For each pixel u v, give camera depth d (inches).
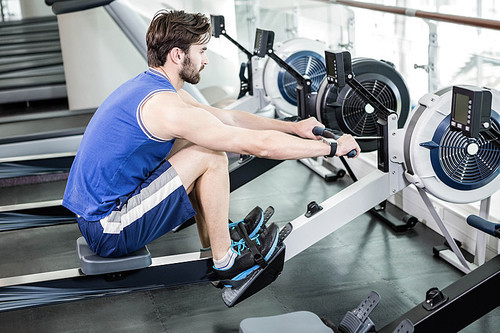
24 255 150.2
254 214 104.0
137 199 91.3
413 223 151.4
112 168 90.0
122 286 96.7
